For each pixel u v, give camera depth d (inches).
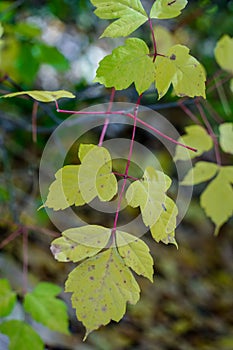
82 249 22.2
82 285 22.2
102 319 22.2
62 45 59.9
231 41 31.4
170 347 50.8
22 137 55.7
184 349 51.2
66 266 53.2
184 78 22.9
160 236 21.8
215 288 70.0
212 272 74.7
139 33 49.5
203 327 57.9
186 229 82.7
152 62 22.8
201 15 47.5
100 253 22.4
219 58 31.7
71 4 49.8
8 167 45.4
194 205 84.0
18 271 46.9
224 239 84.4
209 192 29.9
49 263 51.7
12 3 44.8
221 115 47.9
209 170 29.8
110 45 58.2
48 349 39.4
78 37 59.3
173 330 55.1
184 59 22.9
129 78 22.6
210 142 30.3
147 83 22.7
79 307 22.2
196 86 22.9
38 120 51.4
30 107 47.6
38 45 42.4
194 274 71.2
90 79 56.6
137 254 22.3
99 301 22.2
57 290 29.5
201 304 64.0
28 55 42.6
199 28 51.1
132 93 41.7
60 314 28.9
